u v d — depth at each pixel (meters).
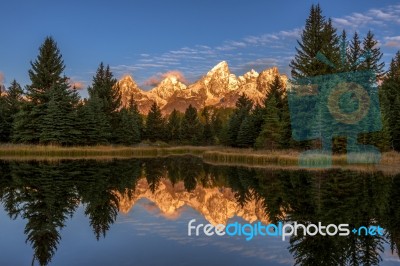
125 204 14.95
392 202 14.95
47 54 51.28
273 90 55.25
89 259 7.84
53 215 12.52
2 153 42.19
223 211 13.59
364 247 9.04
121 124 62.78
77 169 28.45
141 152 57.28
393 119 43.00
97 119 54.59
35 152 43.47
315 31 43.59
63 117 49.31
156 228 10.76
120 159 44.28
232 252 8.46
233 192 18.98
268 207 14.30
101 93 62.41
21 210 13.31
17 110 54.75
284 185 20.70
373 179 22.23
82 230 10.46
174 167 35.53
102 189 18.94
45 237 9.70
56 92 49.38
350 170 27.80
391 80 53.72
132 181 23.36
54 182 20.86
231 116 65.12
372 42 50.34
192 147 84.00
